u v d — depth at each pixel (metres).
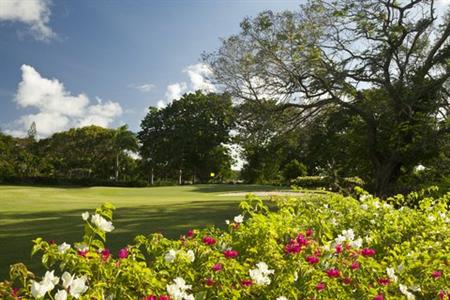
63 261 2.54
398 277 3.17
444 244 4.07
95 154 58.88
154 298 2.32
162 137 50.12
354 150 17.72
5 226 8.41
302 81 16.27
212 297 2.58
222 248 3.27
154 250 3.03
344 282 2.83
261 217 3.48
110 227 2.68
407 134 15.65
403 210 5.04
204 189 27.86
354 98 16.72
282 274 2.76
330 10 15.86
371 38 15.93
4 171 47.19
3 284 2.15
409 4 16.08
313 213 4.44
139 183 44.38
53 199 17.48
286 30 15.92
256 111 16.66
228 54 16.28
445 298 2.96
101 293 2.29
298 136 18.05
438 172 14.74
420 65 16.44
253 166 38.03
